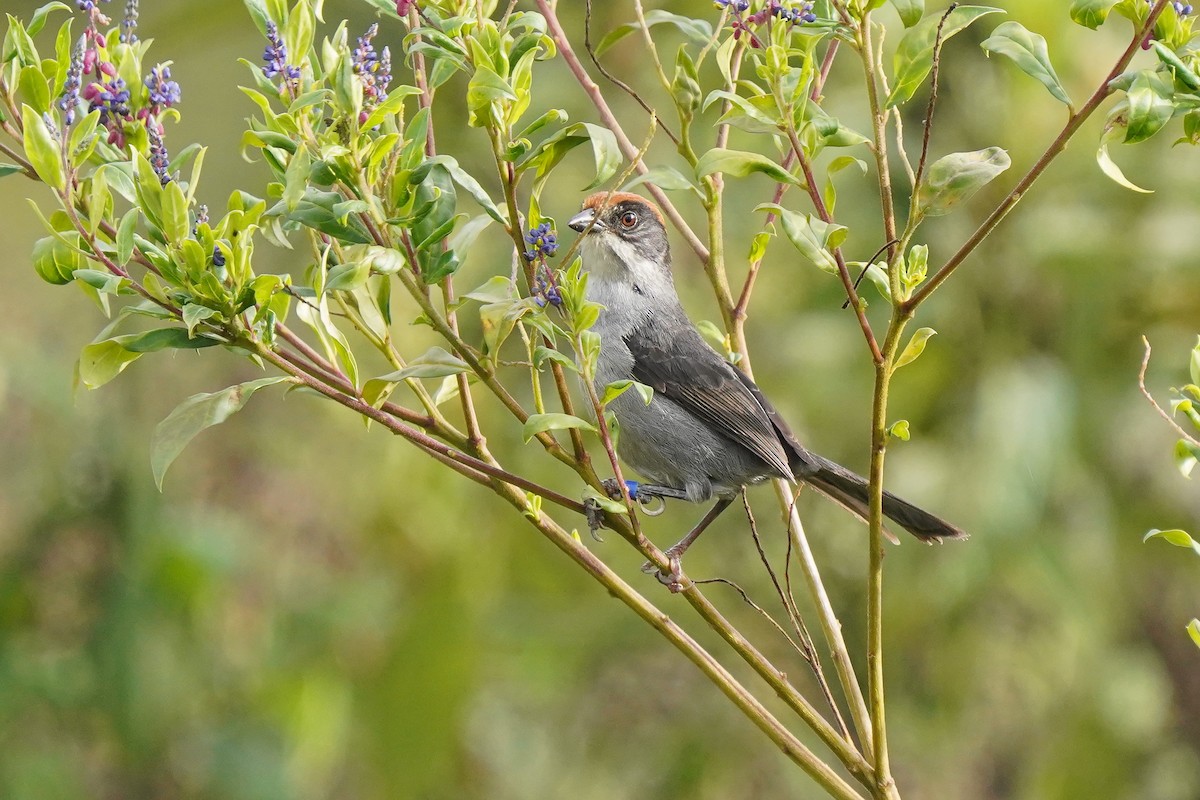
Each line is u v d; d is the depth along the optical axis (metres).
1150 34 5.95
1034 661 13.62
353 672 13.71
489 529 13.99
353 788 14.76
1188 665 14.04
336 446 13.62
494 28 6.25
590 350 6.25
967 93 12.16
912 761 14.26
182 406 6.09
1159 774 13.88
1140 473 13.23
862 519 9.59
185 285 5.97
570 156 13.05
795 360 12.84
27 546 12.11
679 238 13.05
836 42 7.59
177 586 12.23
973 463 12.24
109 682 12.03
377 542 13.73
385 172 6.18
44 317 12.95
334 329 6.42
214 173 13.41
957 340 12.49
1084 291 11.83
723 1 6.25
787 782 14.16
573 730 15.02
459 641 13.49
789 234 5.88
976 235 5.74
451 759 13.53
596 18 12.55
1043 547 12.48
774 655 13.85
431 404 6.84
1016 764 14.24
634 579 14.03
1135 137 5.62
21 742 12.28
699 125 12.35
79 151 5.95
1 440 12.21
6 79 6.03
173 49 13.17
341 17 12.54
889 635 13.11
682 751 14.38
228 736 13.05
